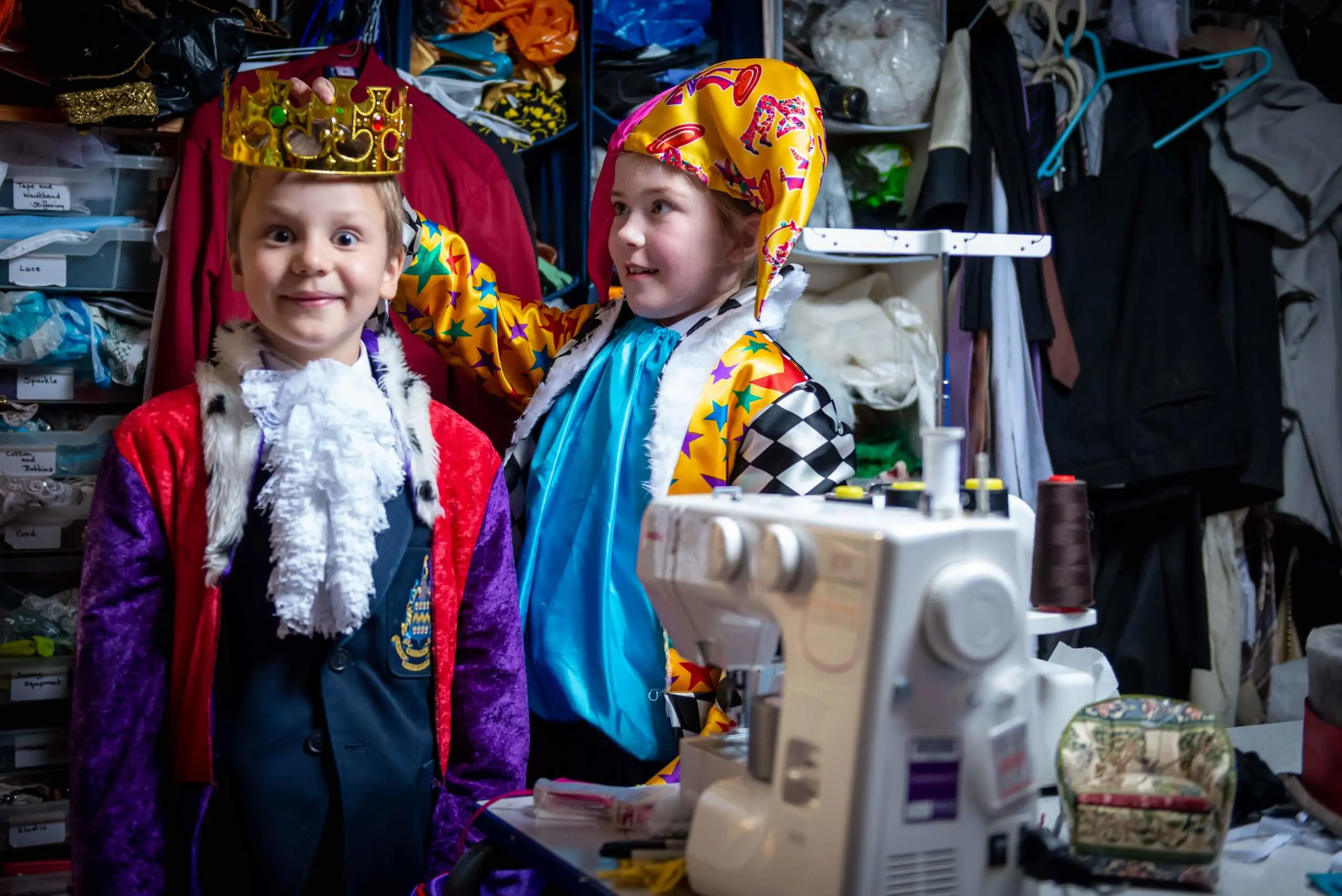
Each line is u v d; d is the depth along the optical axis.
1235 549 2.83
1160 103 2.78
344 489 1.21
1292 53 3.02
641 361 1.66
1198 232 2.74
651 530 1.09
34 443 2.00
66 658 2.01
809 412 1.59
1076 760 0.92
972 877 0.89
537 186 2.55
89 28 1.90
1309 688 1.19
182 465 1.22
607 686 1.54
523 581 1.62
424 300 1.77
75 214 1.99
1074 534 1.17
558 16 2.35
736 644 1.08
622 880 0.96
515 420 2.09
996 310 2.49
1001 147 2.51
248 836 1.22
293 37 2.22
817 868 0.86
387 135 1.28
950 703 0.87
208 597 1.21
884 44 2.57
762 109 1.58
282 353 1.29
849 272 2.72
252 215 1.25
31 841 1.97
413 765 1.29
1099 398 2.60
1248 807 1.14
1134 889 0.92
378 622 1.27
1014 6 2.78
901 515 0.93
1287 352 2.80
